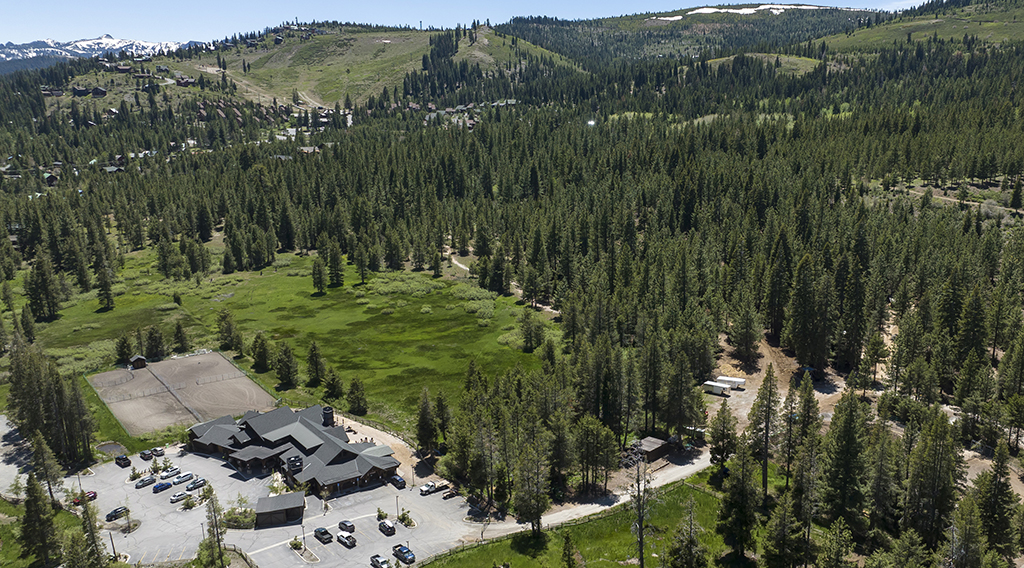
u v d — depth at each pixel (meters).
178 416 124.38
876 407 117.38
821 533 79.88
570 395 110.81
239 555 79.94
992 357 138.50
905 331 129.75
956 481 85.25
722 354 144.50
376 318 183.12
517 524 86.69
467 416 102.31
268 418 113.69
